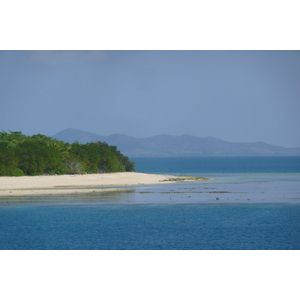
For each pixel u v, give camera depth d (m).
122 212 79.62
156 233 61.00
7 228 64.81
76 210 81.50
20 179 133.50
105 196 103.69
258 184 143.00
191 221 70.56
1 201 93.56
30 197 100.75
